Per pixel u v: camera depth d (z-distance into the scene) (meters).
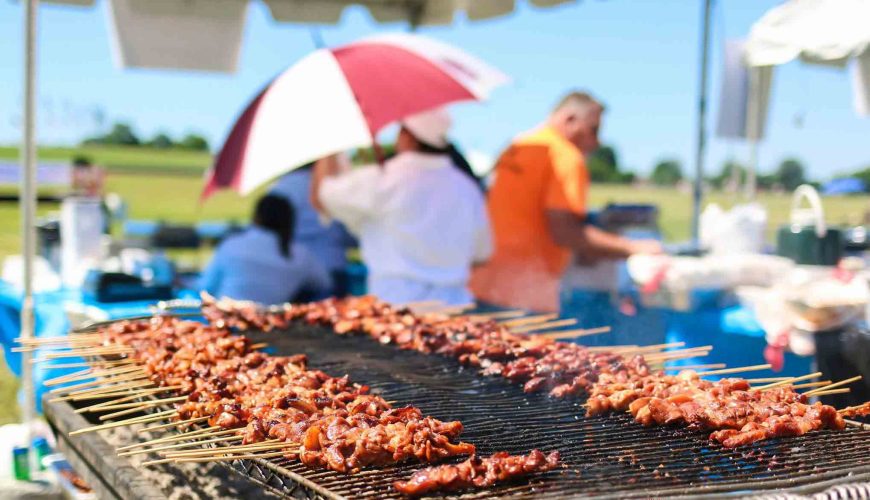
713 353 5.17
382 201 5.49
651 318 5.54
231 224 11.95
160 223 10.74
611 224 7.34
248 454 2.36
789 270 5.67
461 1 7.61
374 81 5.13
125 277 6.21
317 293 7.67
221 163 5.45
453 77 5.47
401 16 8.14
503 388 3.31
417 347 4.05
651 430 2.70
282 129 4.99
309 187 7.95
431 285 5.62
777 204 27.30
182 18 7.39
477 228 5.81
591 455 2.43
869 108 6.70
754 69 7.86
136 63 7.36
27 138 4.60
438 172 5.57
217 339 3.82
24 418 4.55
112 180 45.44
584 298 6.54
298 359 3.50
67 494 3.96
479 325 4.23
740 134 8.06
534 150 6.23
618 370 3.33
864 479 2.02
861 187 13.59
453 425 2.53
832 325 4.27
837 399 3.88
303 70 5.25
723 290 5.73
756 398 2.85
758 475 2.21
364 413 2.71
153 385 3.38
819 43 4.84
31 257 4.64
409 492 2.09
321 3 7.80
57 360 4.98
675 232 27.38
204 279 7.31
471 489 2.14
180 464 3.30
